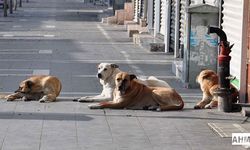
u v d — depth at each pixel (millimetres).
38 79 15406
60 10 61062
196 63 17984
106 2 72500
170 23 26703
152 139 11703
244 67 14828
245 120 13484
